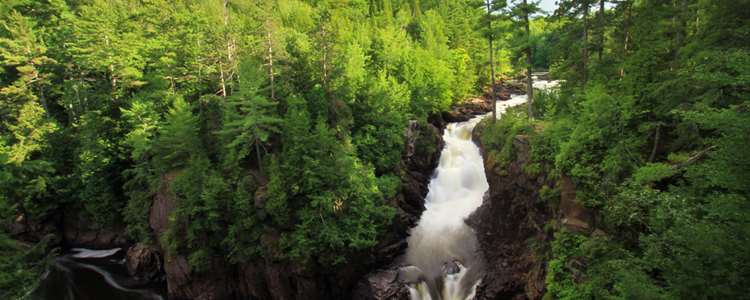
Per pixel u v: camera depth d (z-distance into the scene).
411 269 29.83
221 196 27.47
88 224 37.12
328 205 26.50
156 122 34.12
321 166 26.97
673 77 16.83
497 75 71.88
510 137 29.48
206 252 27.47
